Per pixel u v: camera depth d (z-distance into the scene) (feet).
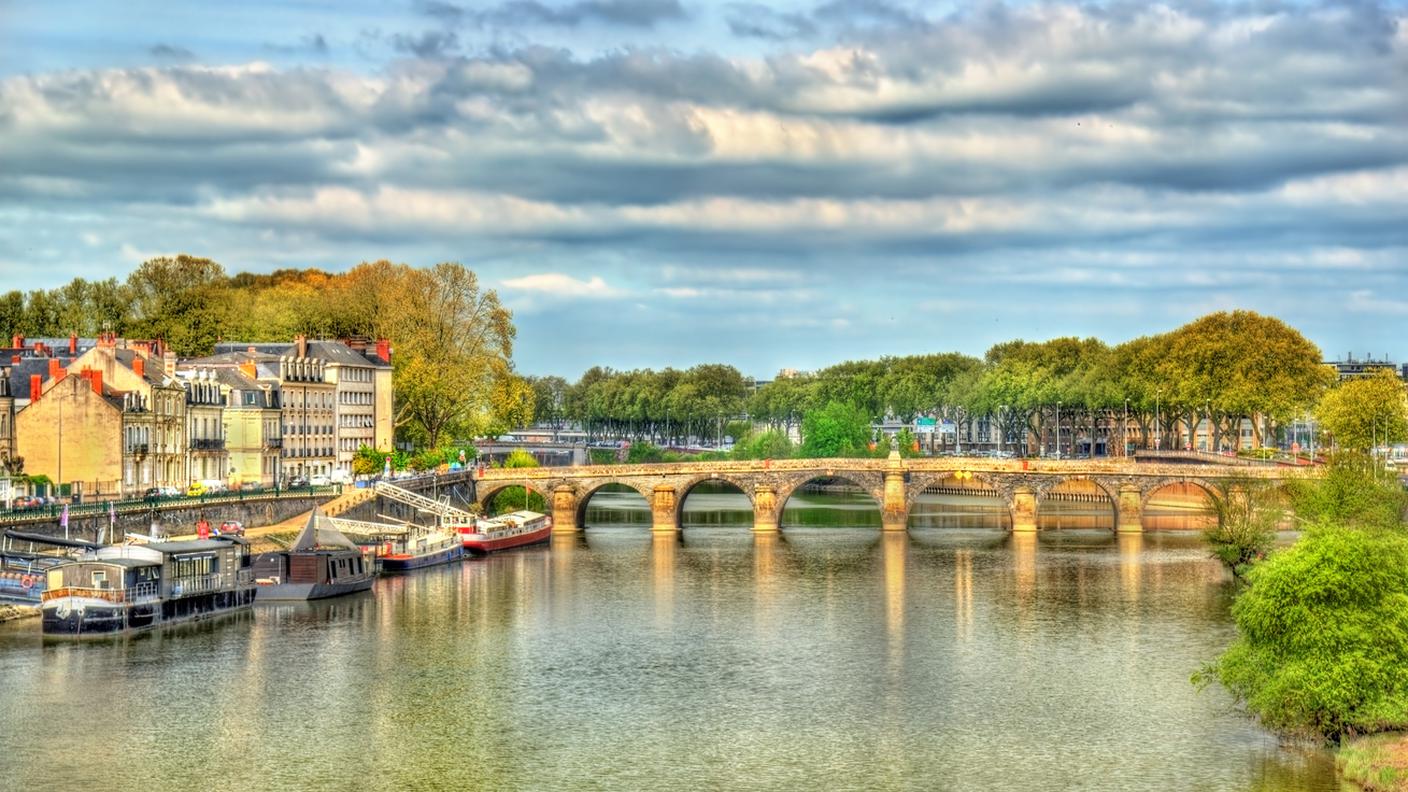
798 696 463.83
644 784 378.32
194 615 562.66
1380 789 347.36
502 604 620.49
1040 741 412.16
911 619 588.91
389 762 394.52
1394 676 370.94
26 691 451.12
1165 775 378.12
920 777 382.83
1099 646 533.14
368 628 560.20
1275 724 393.70
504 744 411.34
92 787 371.15
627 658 515.09
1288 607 379.14
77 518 584.81
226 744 407.03
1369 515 631.97
